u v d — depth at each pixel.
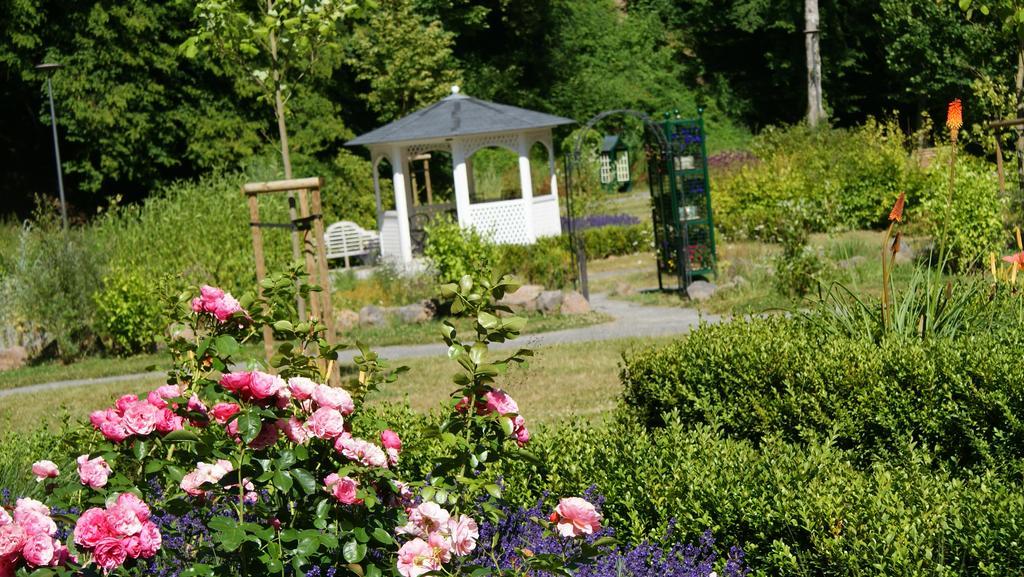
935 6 29.80
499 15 43.59
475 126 23.23
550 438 4.95
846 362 5.51
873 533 3.60
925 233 19.03
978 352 5.28
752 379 5.74
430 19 39.25
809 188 22.30
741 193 22.75
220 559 3.58
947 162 18.92
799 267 14.66
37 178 32.69
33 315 15.36
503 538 4.00
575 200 23.62
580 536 3.34
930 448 5.23
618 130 43.47
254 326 4.01
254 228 8.26
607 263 22.64
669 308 15.39
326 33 9.26
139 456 3.40
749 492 4.11
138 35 28.30
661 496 4.27
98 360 15.36
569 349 12.09
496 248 17.52
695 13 45.84
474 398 3.58
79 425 5.93
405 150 24.38
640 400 6.46
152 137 29.52
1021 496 3.66
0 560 2.63
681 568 3.86
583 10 45.66
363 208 29.12
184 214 17.44
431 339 14.21
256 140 29.67
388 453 3.43
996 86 17.03
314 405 3.33
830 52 42.34
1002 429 5.01
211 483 3.30
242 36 9.25
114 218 18.48
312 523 3.38
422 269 19.78
